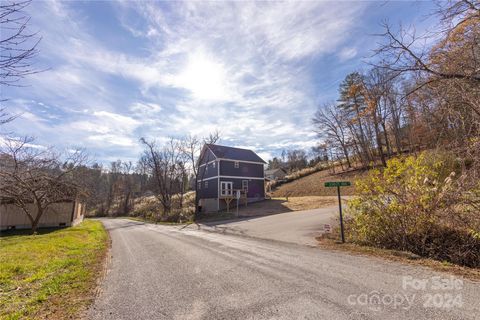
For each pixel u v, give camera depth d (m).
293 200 29.42
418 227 6.59
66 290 4.76
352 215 8.49
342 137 40.28
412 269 5.09
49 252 8.13
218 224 18.27
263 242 9.47
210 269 5.93
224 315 3.47
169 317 3.52
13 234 16.08
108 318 3.57
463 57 5.40
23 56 3.27
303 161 76.12
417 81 6.23
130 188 54.19
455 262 5.64
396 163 7.50
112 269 6.43
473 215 5.77
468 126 5.75
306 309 3.50
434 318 3.11
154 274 5.78
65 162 17.80
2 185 10.18
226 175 32.16
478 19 5.02
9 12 3.06
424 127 7.58
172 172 35.59
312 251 7.33
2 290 4.66
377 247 7.25
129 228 20.02
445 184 6.33
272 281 4.77
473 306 3.37
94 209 56.06
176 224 21.89
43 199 16.58
